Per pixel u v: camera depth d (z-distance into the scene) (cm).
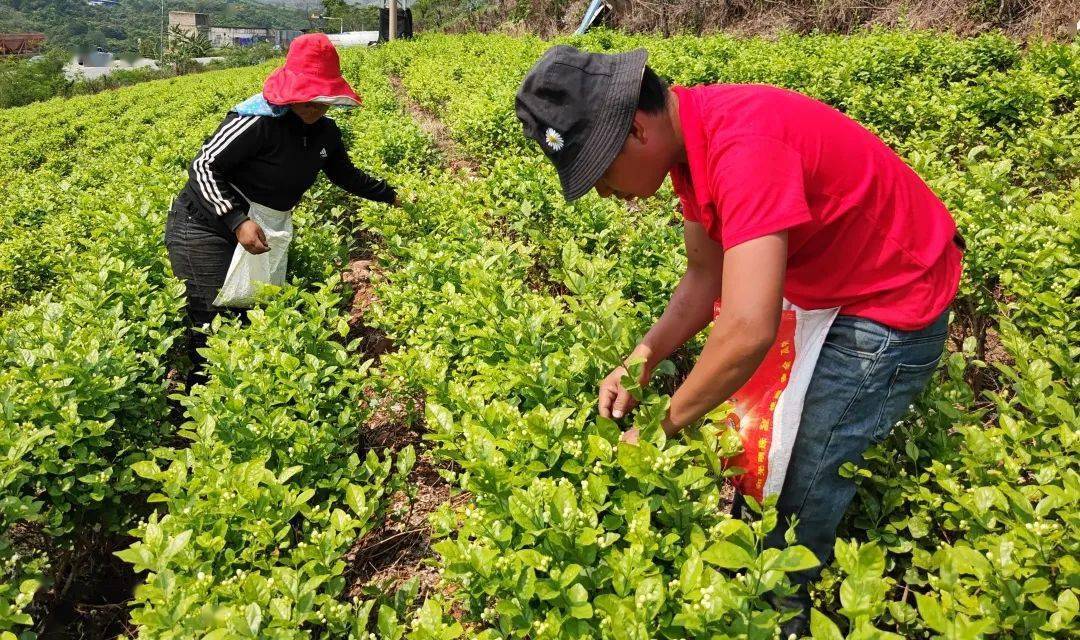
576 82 205
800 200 195
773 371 243
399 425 434
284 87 452
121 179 952
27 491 361
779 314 196
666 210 578
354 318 579
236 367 373
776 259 192
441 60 2036
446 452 291
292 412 362
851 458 245
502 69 1534
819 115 212
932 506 258
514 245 477
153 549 248
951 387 304
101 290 493
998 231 403
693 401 217
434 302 436
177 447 445
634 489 261
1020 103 712
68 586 352
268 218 495
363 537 357
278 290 436
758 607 210
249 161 474
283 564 283
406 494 364
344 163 532
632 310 375
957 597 216
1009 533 222
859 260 222
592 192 545
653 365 277
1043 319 345
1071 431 262
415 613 282
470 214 573
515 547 248
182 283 484
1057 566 218
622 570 221
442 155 959
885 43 1103
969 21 1414
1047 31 1274
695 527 230
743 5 2038
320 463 333
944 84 973
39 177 1238
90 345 395
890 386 234
